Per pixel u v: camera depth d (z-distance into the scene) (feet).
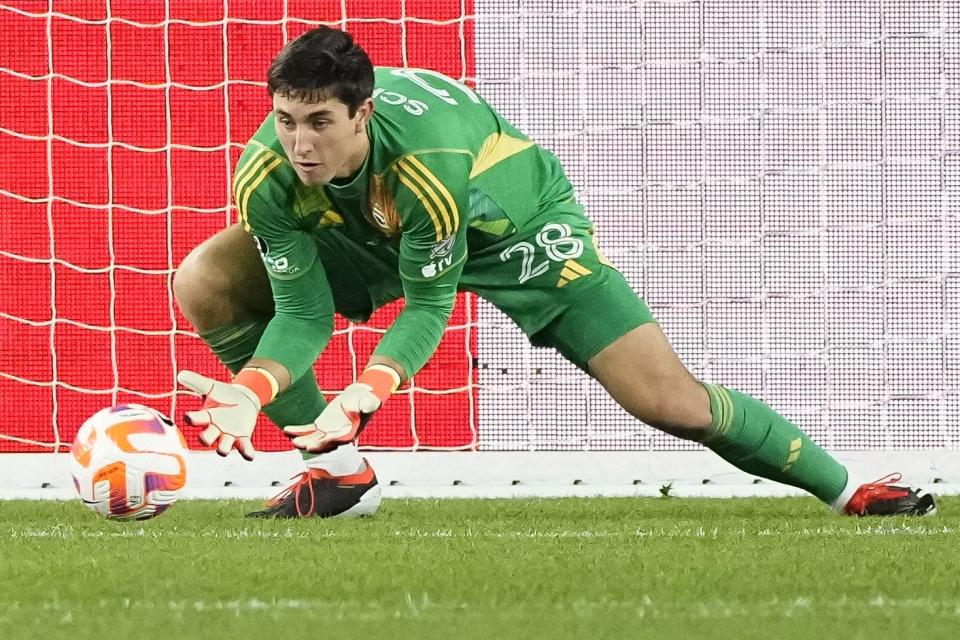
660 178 85.46
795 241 84.38
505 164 48.39
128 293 89.71
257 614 25.90
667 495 71.36
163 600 28.02
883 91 85.46
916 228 84.64
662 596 28.63
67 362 89.56
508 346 86.12
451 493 73.46
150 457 47.39
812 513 58.80
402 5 83.66
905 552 37.63
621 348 51.31
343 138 37.99
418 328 40.68
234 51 89.71
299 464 76.38
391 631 23.84
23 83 89.45
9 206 89.40
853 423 83.82
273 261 41.37
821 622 25.02
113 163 89.56
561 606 27.07
